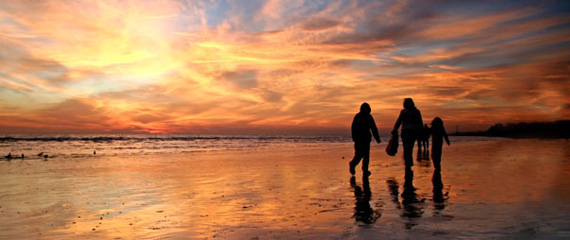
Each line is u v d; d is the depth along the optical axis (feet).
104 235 13.61
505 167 34.45
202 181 28.94
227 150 88.79
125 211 18.02
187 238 12.85
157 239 12.87
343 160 49.83
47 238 13.37
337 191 22.45
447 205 17.13
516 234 12.03
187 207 18.63
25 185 27.81
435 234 12.21
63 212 17.99
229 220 15.43
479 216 14.71
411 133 30.55
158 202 20.26
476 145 88.38
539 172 30.07
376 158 50.21
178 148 106.93
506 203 17.25
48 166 44.55
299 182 27.20
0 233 14.11
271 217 15.78
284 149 91.40
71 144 136.26
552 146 79.51
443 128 32.96
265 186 25.55
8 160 55.36
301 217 15.57
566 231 12.29
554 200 17.81
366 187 23.80
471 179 26.35
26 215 17.34
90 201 20.90
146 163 48.29
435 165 32.89
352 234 12.54
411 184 24.58
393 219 14.61
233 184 26.89
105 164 47.16
